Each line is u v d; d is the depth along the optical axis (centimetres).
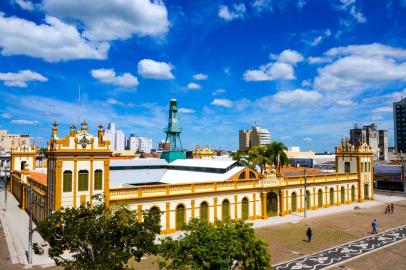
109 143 3994
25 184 6091
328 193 6725
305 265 3244
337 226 4941
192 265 1991
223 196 5012
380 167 9881
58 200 3638
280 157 7181
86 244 2106
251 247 2092
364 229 4762
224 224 2300
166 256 2156
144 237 2177
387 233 4544
